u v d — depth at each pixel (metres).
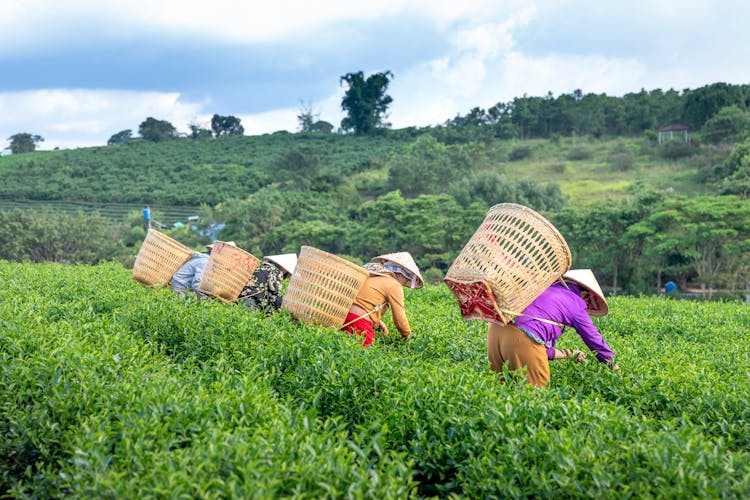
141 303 9.09
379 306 8.65
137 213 97.38
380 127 186.50
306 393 6.12
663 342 9.84
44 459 5.15
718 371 7.80
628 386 6.79
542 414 5.26
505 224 6.86
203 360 7.56
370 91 184.12
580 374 7.33
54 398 5.35
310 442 4.41
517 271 6.73
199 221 82.38
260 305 10.22
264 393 5.33
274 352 7.04
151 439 4.48
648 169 107.31
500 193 75.56
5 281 12.25
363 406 5.96
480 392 5.57
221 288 10.06
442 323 9.60
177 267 11.09
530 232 6.77
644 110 142.62
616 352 8.44
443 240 60.56
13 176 140.12
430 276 54.28
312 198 85.12
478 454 4.91
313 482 4.07
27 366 5.88
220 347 7.42
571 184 100.69
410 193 100.12
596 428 4.93
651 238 51.19
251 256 10.09
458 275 6.91
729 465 4.36
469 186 77.81
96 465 4.24
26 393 5.50
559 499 4.36
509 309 6.77
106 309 9.86
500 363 7.29
